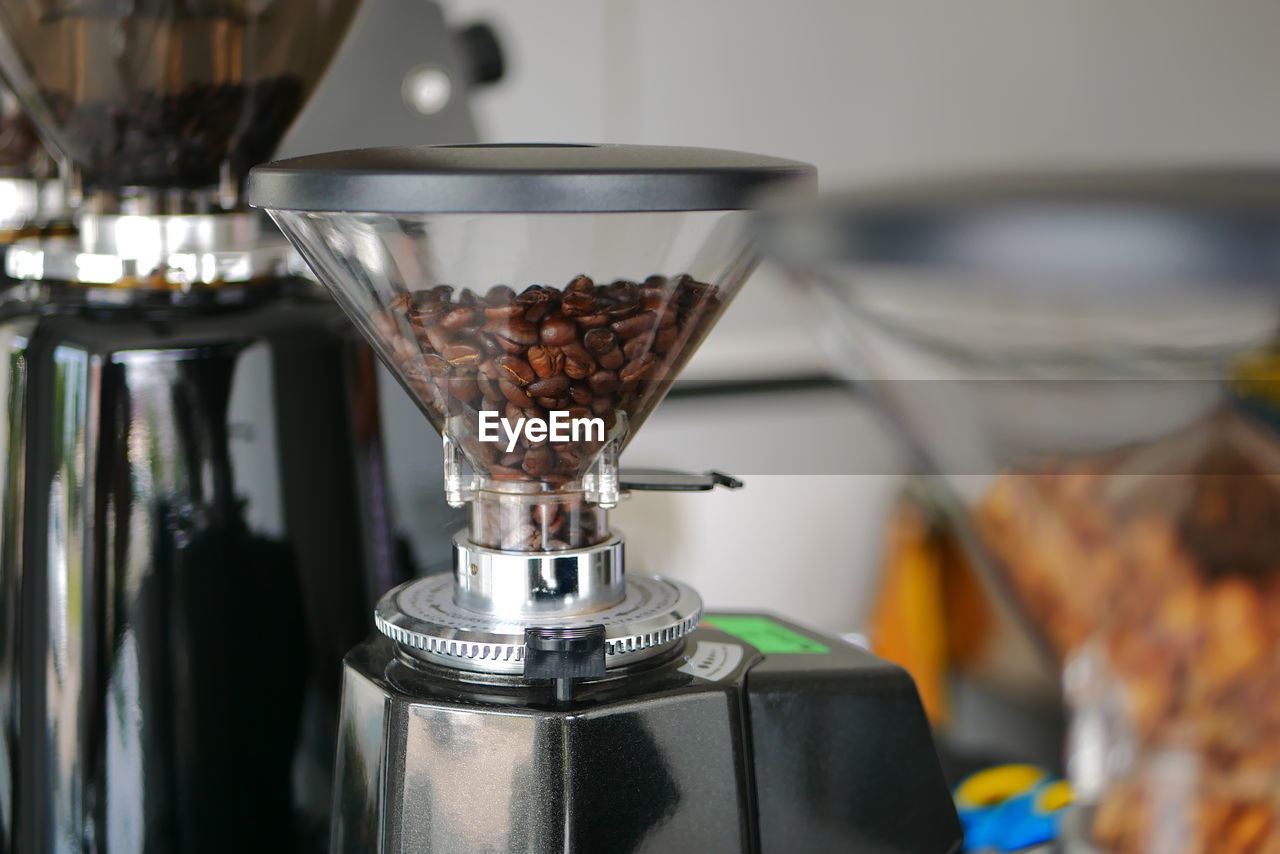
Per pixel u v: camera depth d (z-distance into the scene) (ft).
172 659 2.62
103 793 2.62
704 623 2.62
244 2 2.65
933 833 2.46
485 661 2.27
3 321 2.73
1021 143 5.14
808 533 6.14
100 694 2.60
